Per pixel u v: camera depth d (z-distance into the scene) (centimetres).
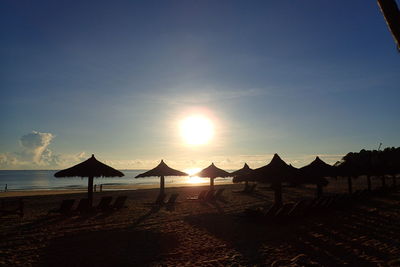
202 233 921
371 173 1962
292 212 1092
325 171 1483
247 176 1169
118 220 1152
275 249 733
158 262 640
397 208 1374
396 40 299
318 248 736
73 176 1345
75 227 1019
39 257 679
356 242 785
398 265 592
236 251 720
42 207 1576
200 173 2045
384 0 310
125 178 9800
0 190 3809
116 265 622
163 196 1680
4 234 910
